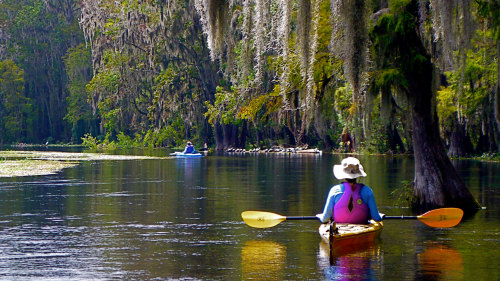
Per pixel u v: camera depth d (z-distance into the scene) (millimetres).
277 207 20625
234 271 11914
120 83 78750
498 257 13039
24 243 14492
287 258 12977
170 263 12547
